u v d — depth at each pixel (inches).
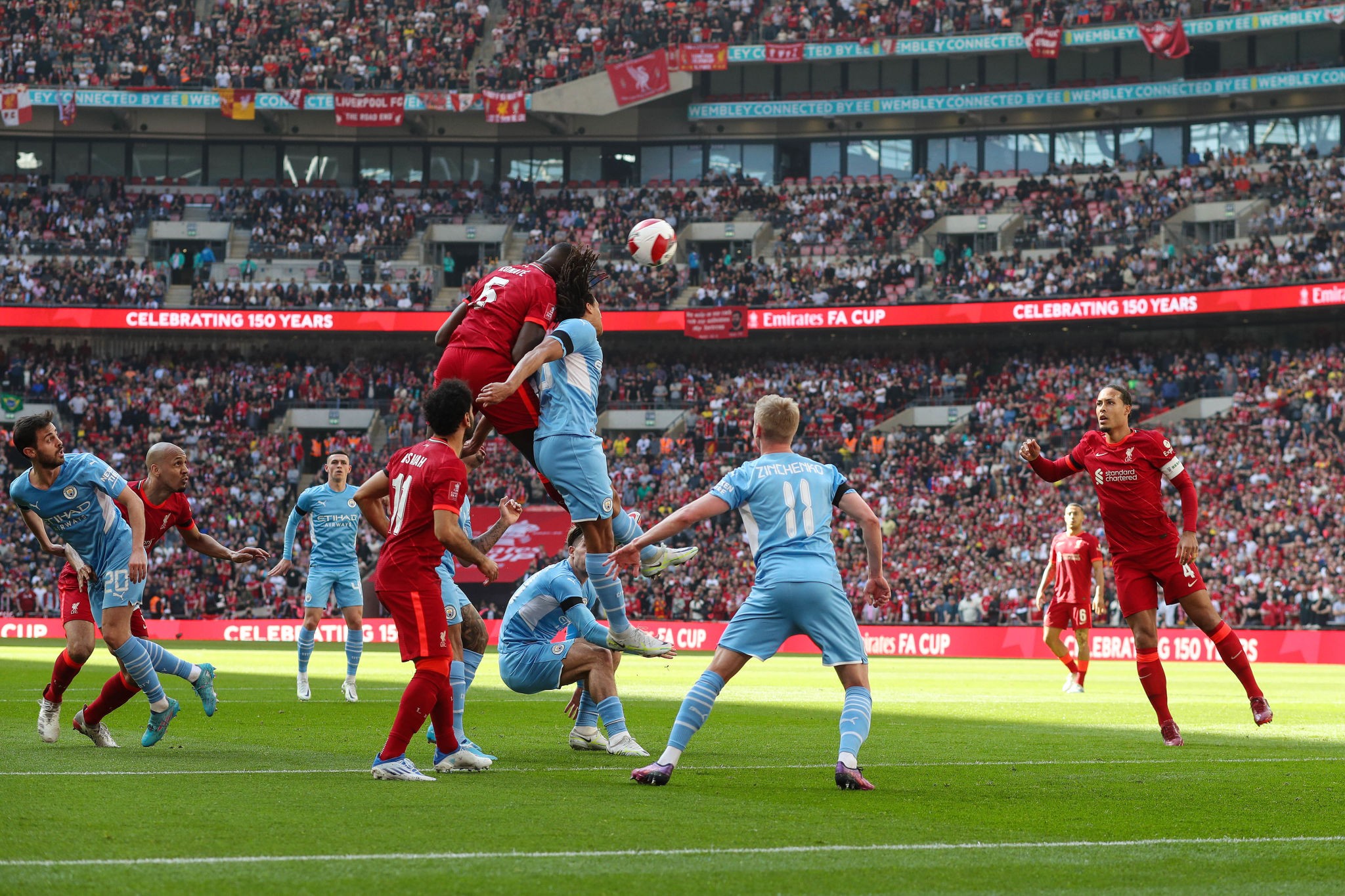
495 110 2380.7
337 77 2434.8
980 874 232.2
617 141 2554.1
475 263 2450.8
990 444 2027.6
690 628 1670.8
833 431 2128.4
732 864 236.1
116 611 412.8
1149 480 484.4
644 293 2290.8
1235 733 522.0
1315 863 245.6
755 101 2423.7
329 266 2345.0
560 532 1985.7
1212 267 2073.1
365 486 367.9
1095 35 2235.5
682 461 2111.2
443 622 352.2
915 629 1594.5
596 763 396.8
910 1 2404.0
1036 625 1568.7
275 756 399.9
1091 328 2201.0
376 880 216.2
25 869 219.0
